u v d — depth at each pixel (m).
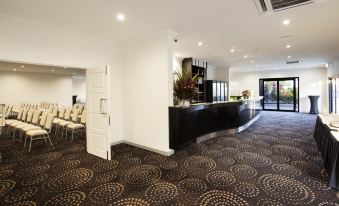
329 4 2.98
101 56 4.69
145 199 2.51
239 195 2.57
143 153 4.32
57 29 3.90
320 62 9.25
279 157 3.97
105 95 3.98
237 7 3.07
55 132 6.61
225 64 9.71
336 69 8.47
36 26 3.65
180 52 6.51
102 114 4.04
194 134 4.89
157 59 4.29
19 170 3.45
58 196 2.60
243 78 13.43
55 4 2.90
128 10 3.13
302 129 6.73
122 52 5.10
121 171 3.38
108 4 2.92
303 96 11.60
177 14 3.31
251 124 7.64
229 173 3.24
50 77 12.42
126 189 2.77
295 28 4.11
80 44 4.31
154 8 3.07
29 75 11.62
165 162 3.77
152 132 4.48
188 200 2.48
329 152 3.07
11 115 9.25
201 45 5.52
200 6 3.02
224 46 5.67
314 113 10.90
